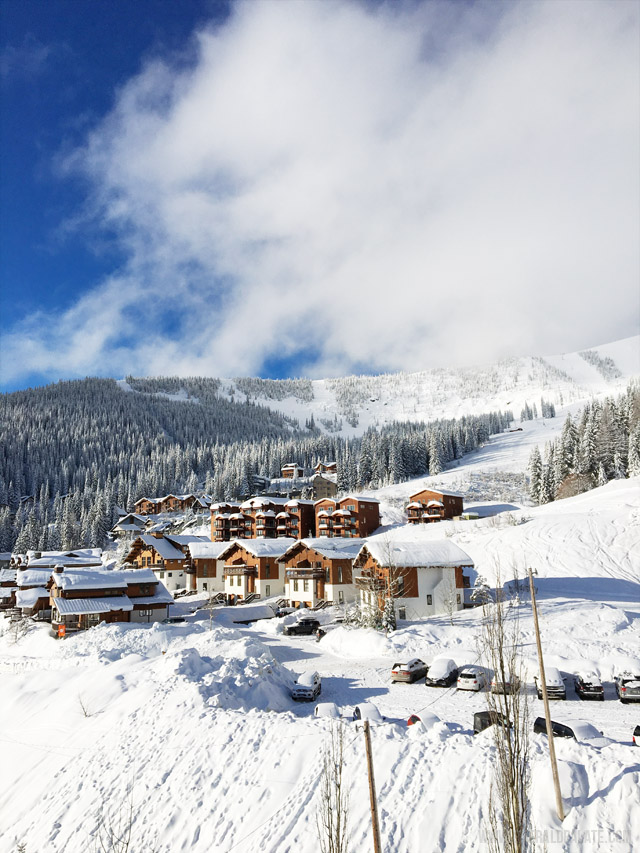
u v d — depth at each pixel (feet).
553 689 98.73
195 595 268.82
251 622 213.87
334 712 87.40
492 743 62.64
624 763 53.36
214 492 560.20
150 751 79.41
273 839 58.13
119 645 159.84
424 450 581.94
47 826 70.49
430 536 298.15
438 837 52.44
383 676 122.31
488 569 231.91
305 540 237.86
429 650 140.87
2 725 105.60
